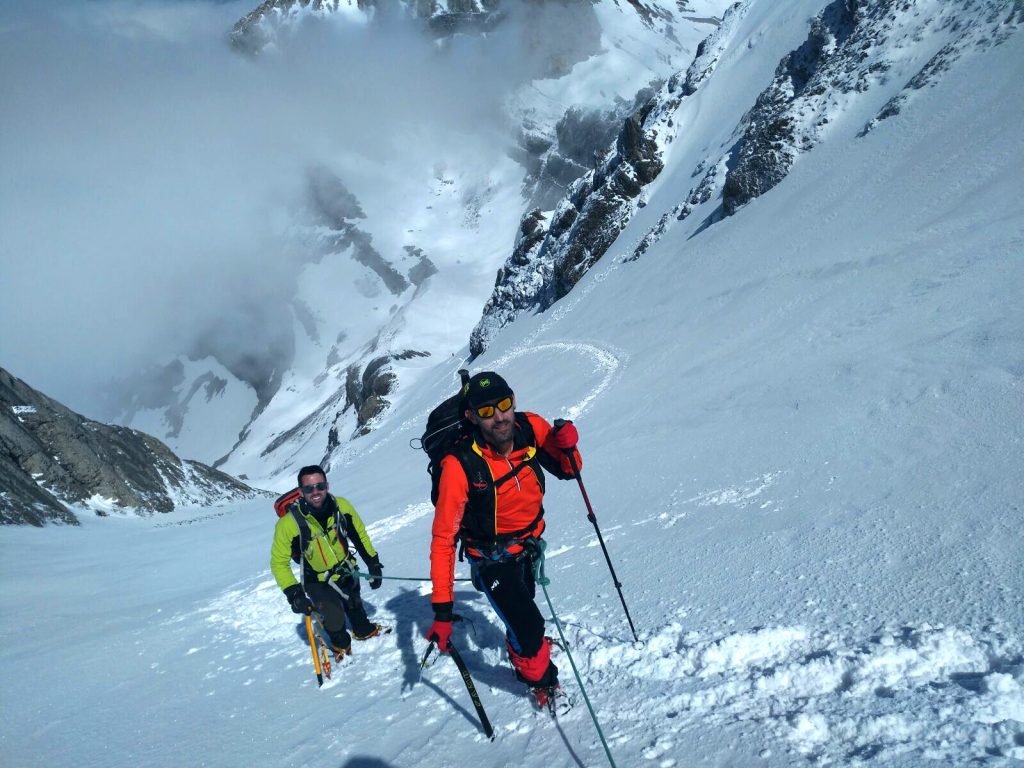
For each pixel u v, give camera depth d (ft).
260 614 28.45
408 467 91.25
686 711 10.96
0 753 18.01
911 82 99.81
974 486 16.78
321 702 16.48
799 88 140.67
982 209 57.72
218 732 16.12
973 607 11.32
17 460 118.32
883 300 49.34
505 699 13.58
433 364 433.48
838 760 8.75
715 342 73.26
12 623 41.63
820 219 89.10
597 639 14.64
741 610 14.08
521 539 13.12
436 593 12.44
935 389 26.63
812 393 34.83
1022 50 83.82
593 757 10.59
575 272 188.55
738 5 224.53
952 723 8.63
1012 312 31.50
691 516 23.08
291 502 19.40
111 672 24.82
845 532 16.67
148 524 117.29
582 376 100.58
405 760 12.32
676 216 155.33
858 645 11.24
